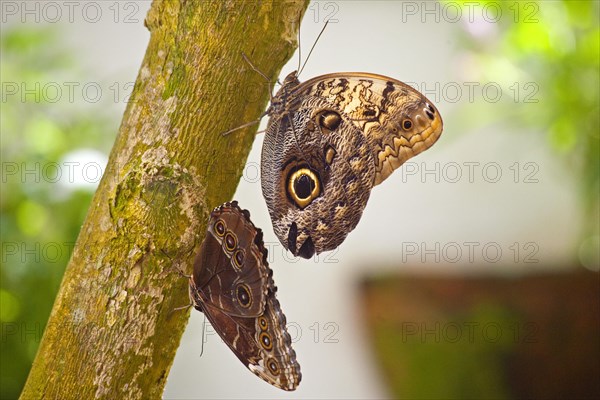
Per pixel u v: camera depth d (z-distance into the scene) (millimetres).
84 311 791
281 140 857
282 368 806
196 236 794
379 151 856
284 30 801
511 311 1198
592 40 1092
